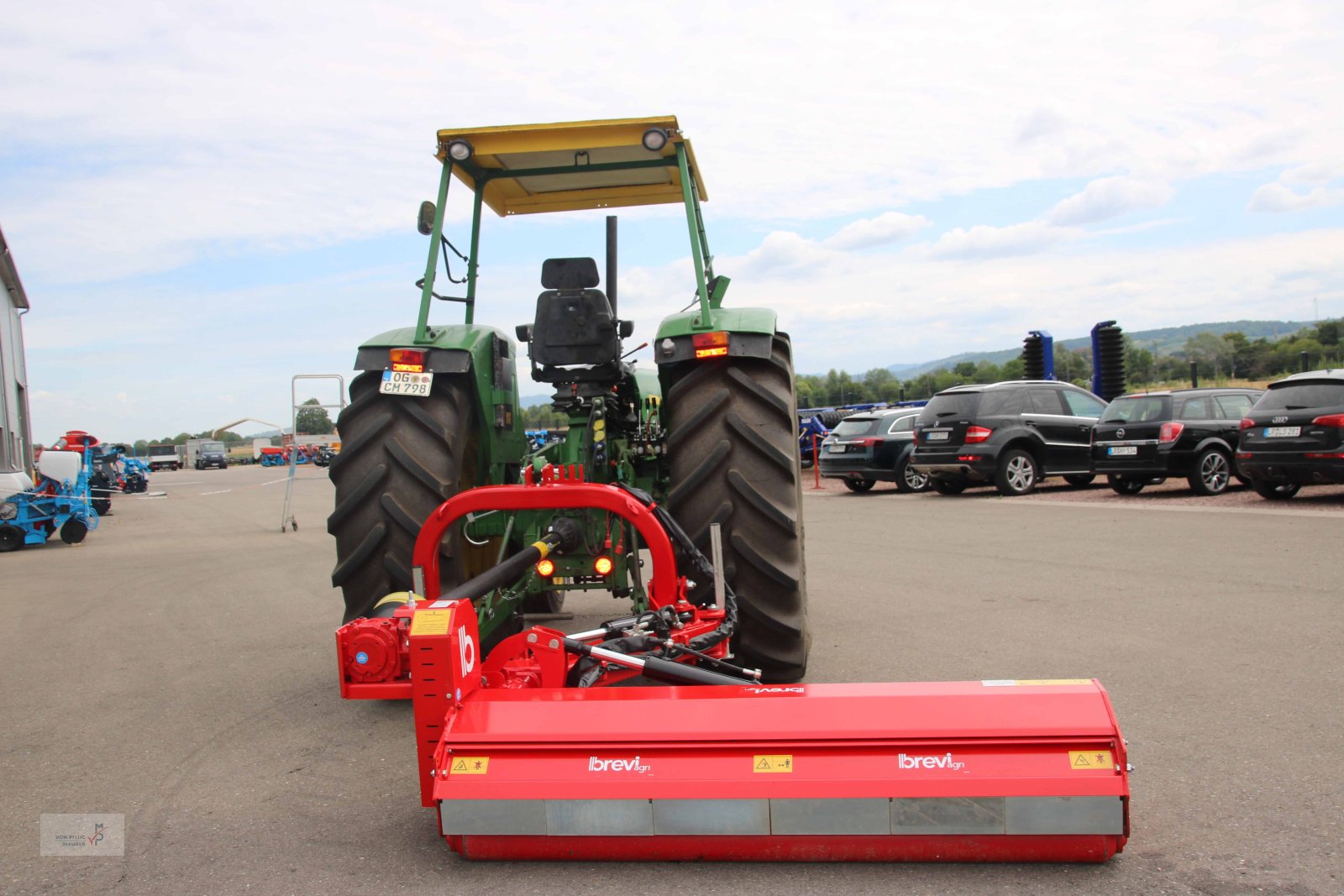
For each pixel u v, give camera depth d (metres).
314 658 5.16
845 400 39.97
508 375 4.83
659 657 3.07
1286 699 3.66
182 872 2.50
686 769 2.36
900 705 2.38
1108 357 18.92
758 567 3.69
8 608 7.27
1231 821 2.58
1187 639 4.64
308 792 3.09
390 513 3.91
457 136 4.14
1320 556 6.79
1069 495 12.88
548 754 2.42
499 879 2.39
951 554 7.92
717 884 2.31
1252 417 10.28
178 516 18.11
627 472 4.54
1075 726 2.29
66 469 12.95
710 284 4.94
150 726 3.91
